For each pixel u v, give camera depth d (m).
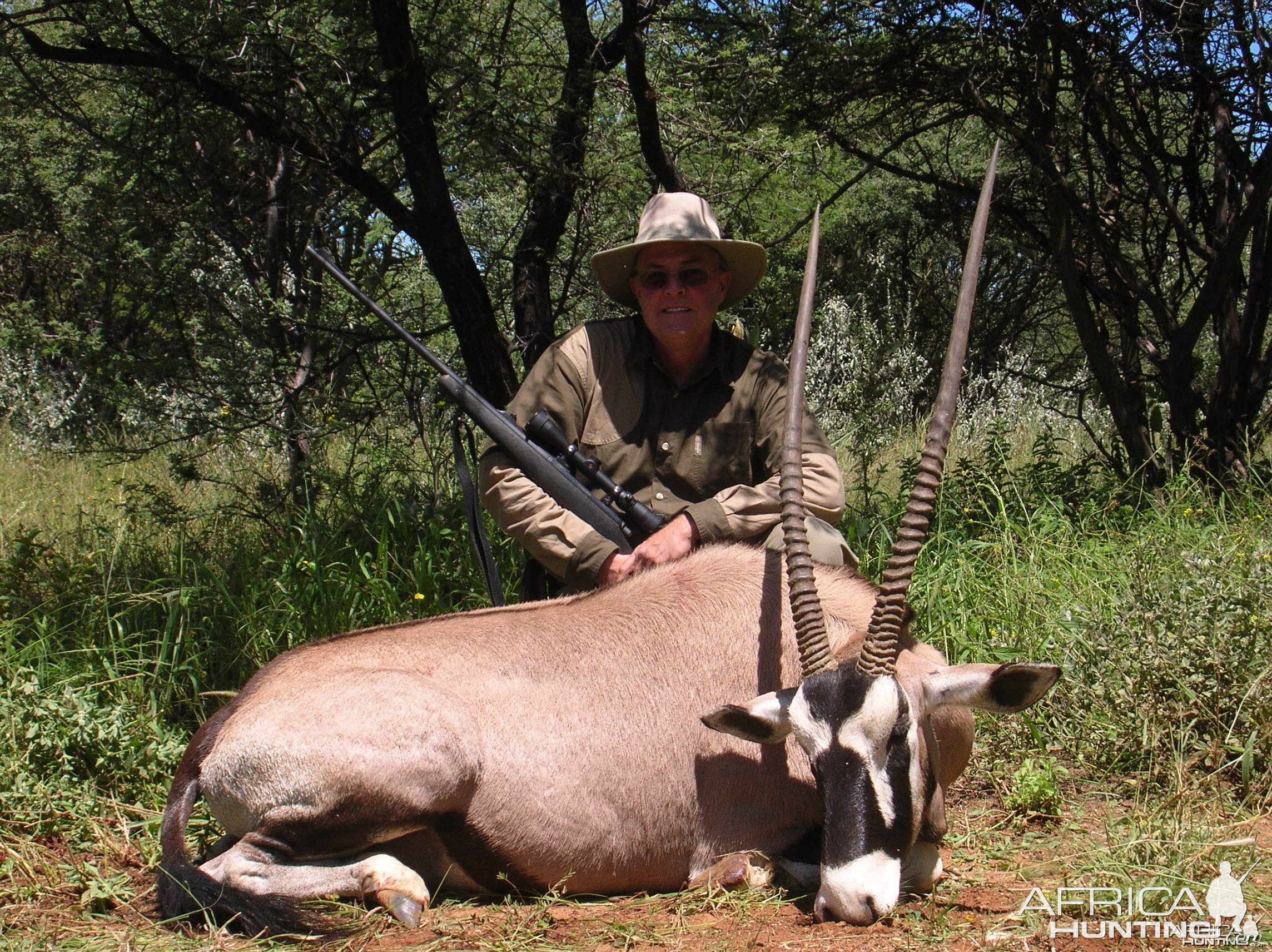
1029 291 14.59
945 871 3.50
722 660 3.51
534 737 3.38
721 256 4.29
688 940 3.05
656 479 4.23
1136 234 9.19
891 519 6.60
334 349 8.02
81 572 5.80
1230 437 7.56
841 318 9.69
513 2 7.19
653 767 3.43
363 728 3.24
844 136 8.16
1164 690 4.33
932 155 10.61
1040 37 7.11
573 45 6.99
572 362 4.27
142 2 6.91
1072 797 4.14
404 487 7.06
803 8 6.75
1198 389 8.74
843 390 9.07
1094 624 4.61
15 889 3.44
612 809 3.40
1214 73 7.34
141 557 6.27
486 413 4.23
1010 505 6.77
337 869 3.27
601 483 4.15
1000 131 7.84
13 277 14.59
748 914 3.18
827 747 3.01
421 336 7.43
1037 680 3.04
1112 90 7.61
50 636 5.10
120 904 3.39
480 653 3.47
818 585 3.62
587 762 3.40
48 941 3.13
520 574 5.89
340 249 11.53
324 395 7.75
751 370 4.23
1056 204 7.62
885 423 8.55
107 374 7.31
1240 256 7.28
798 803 3.40
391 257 8.70
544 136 7.23
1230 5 7.03
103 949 3.09
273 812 3.24
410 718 3.26
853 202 14.71
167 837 3.30
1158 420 7.61
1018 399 10.86
